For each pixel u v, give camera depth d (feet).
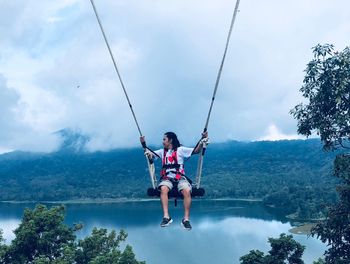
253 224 531.09
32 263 101.45
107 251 108.47
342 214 67.67
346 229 68.59
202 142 37.78
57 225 106.42
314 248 347.15
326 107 67.82
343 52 65.92
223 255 353.31
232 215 641.81
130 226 561.02
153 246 403.34
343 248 69.77
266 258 109.60
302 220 534.78
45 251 103.71
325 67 66.18
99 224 584.81
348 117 65.10
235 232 472.44
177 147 37.52
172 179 36.78
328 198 552.41
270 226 506.07
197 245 403.13
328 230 69.56
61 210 109.50
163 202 35.73
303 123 70.69
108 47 39.70
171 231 500.33
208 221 577.84
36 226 104.78
